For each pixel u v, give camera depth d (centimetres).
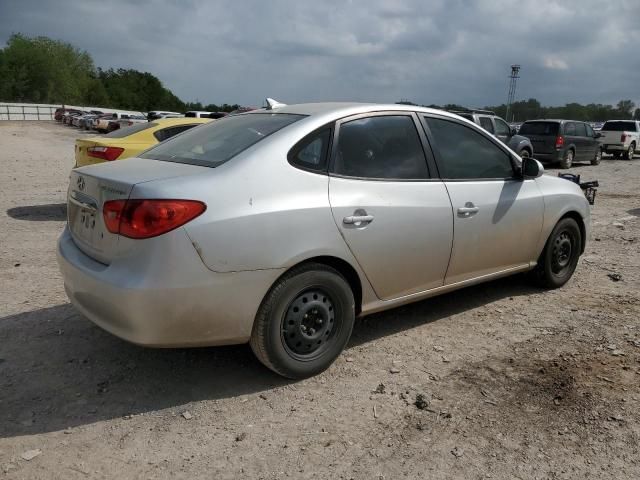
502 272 480
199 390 348
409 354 402
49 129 4903
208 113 2405
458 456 288
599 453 293
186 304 306
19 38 9688
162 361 384
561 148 1944
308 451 291
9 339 413
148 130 877
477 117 1650
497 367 384
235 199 319
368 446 296
